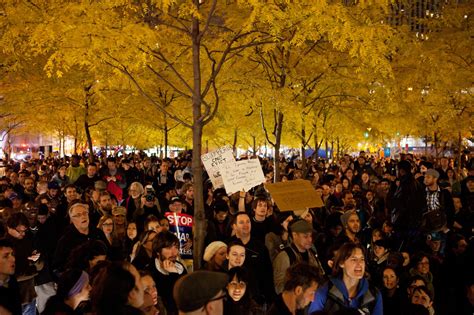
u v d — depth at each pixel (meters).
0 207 11.75
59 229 9.30
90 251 6.35
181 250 9.30
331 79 15.05
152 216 8.42
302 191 8.86
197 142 8.48
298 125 15.58
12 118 26.09
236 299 6.00
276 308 5.20
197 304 3.58
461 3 20.08
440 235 10.59
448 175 18.27
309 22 8.96
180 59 14.66
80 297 4.95
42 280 8.12
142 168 24.03
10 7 12.11
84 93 18.67
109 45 8.23
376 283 7.86
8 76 16.88
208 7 12.89
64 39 8.32
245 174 9.62
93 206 10.85
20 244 7.72
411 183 10.95
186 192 12.61
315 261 7.60
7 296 5.70
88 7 8.39
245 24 9.25
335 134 25.30
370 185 16.98
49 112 21.14
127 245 9.27
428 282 8.07
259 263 7.53
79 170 18.14
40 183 13.74
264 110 17.62
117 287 4.00
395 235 10.70
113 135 44.38
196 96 8.57
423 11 21.64
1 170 26.30
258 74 14.02
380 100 16.22
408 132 26.19
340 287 5.42
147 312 5.03
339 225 9.16
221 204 10.29
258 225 8.88
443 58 17.42
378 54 9.34
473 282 8.27
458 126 20.17
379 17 14.66
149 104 20.41
